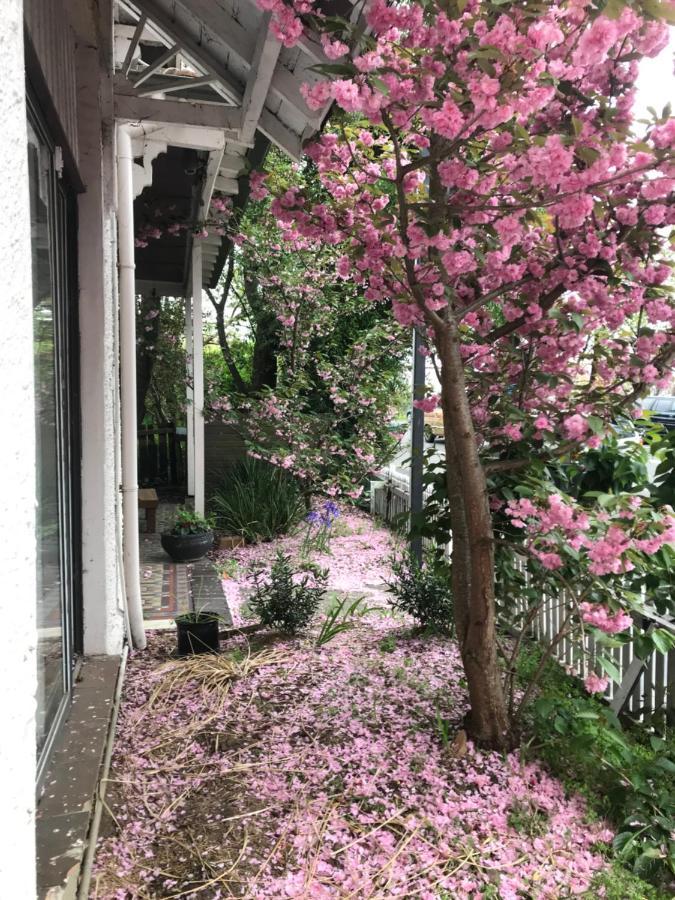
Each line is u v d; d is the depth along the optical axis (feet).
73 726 8.68
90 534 11.03
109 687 9.97
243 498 24.57
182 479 33.94
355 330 30.63
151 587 18.03
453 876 6.92
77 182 9.95
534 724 9.78
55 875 5.82
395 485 27.30
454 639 13.71
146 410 37.17
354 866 6.94
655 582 9.61
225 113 12.47
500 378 10.68
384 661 12.46
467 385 10.73
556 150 6.59
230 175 21.39
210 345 48.67
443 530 11.84
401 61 7.14
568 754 9.06
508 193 8.25
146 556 21.50
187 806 7.96
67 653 9.28
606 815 8.21
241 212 26.03
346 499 26.89
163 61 11.92
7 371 2.71
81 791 7.18
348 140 9.77
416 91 6.93
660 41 6.92
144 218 23.79
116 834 7.41
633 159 8.02
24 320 2.95
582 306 9.64
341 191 9.83
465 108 6.85
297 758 8.95
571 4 5.91
